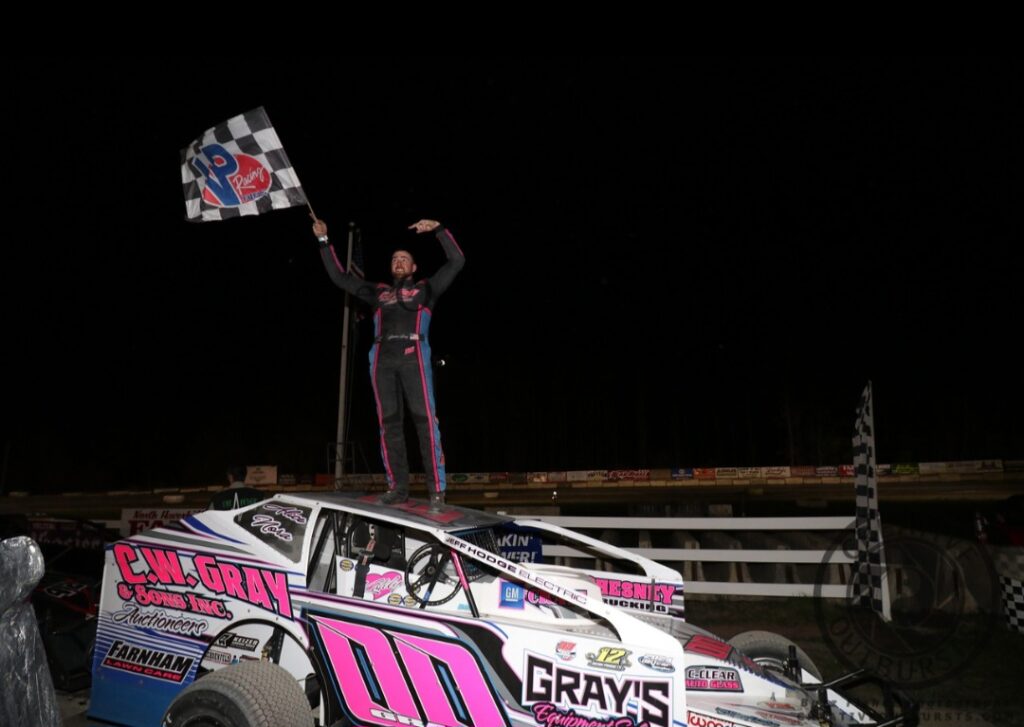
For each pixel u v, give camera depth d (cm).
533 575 343
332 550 401
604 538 1006
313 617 360
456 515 412
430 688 343
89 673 517
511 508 938
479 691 337
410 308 451
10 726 207
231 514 401
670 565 873
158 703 376
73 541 916
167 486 4644
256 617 369
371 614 355
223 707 316
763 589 774
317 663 359
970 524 1138
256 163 520
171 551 392
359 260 1144
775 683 389
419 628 348
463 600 374
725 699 382
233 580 377
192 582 385
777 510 2064
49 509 2920
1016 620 648
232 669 330
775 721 357
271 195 512
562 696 329
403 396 463
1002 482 2991
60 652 507
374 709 351
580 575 467
